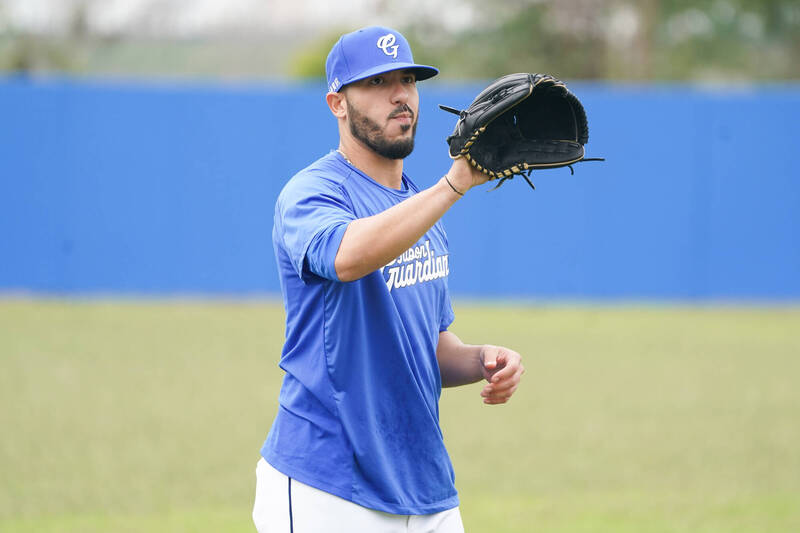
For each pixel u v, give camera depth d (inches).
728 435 1031.6
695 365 1401.3
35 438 976.9
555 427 1058.1
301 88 1913.1
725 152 1968.5
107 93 1879.9
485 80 3732.8
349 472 379.2
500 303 1950.1
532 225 1963.6
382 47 383.2
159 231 1915.6
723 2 3981.3
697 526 730.8
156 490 816.9
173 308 1833.2
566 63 3710.6
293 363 390.9
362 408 381.1
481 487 840.3
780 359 1459.2
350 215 366.0
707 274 1990.7
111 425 1034.1
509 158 347.3
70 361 1358.3
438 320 422.9
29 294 1900.8
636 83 3688.5
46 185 1883.6
